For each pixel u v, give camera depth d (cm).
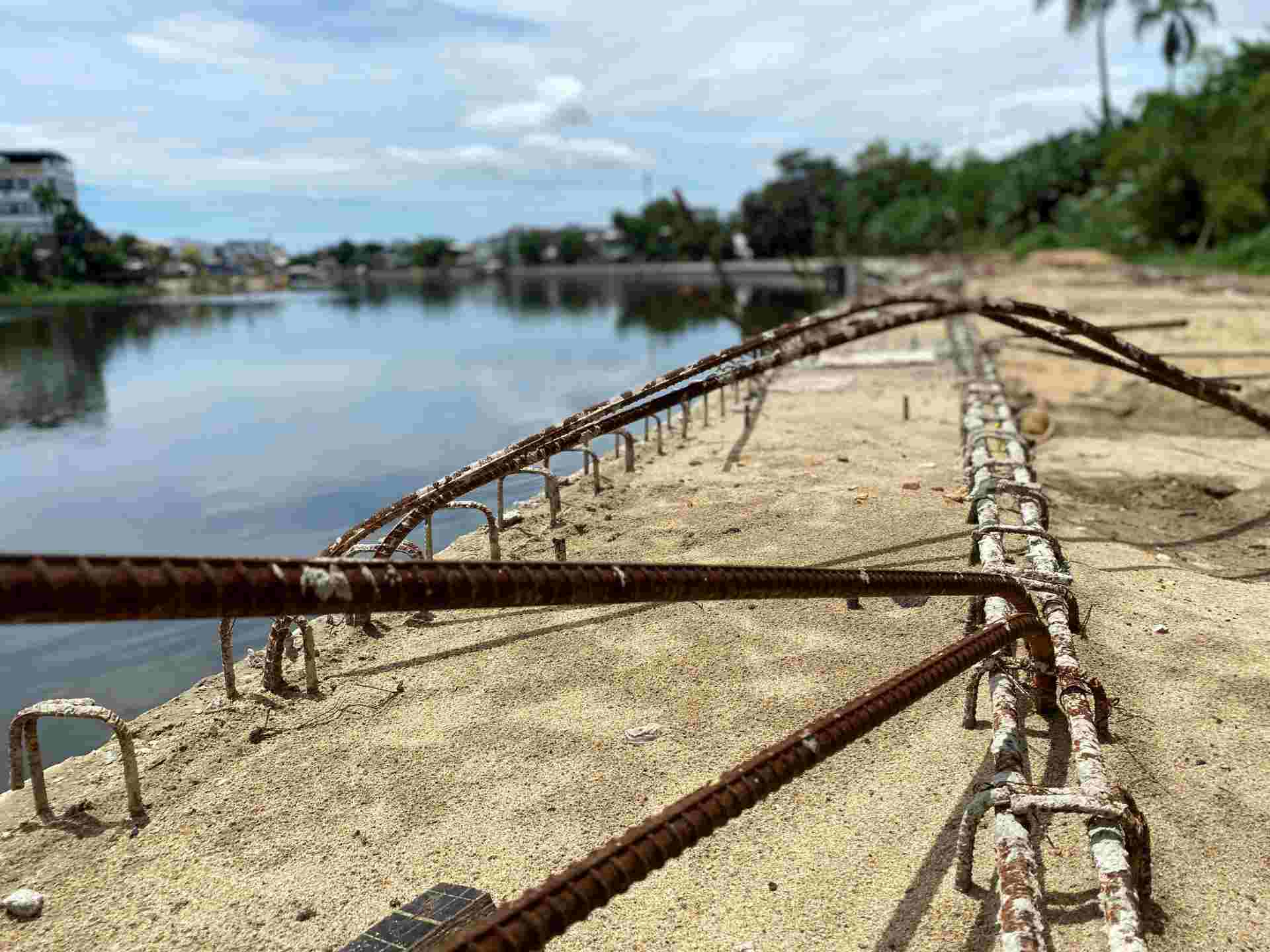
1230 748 379
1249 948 279
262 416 1672
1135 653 456
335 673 484
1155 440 963
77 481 1183
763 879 320
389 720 434
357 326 4284
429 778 386
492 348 2928
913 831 339
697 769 385
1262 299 2373
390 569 165
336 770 394
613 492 797
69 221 9944
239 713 447
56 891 328
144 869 338
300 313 5853
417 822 358
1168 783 358
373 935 278
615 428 595
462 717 434
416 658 496
